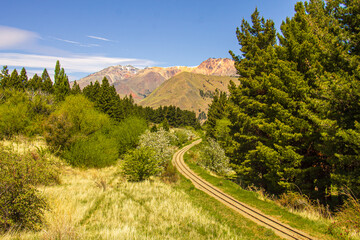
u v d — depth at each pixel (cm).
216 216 1205
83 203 1164
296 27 1733
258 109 2159
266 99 1939
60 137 2473
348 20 1462
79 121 2791
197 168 2950
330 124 1223
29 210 714
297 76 1559
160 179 2314
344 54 1340
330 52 1430
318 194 1466
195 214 1146
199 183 2111
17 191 691
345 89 1156
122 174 2303
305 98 1518
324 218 1091
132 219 981
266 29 2452
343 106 1259
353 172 1157
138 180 2066
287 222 1058
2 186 664
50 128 2500
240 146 2388
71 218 858
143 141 2997
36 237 631
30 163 770
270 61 2016
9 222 659
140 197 1405
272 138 1798
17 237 622
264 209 1284
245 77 2473
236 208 1341
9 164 701
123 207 1136
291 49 1720
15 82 5984
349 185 1115
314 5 1830
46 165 895
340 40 1408
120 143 3400
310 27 1655
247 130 2236
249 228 1041
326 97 1270
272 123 1653
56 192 1236
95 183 1794
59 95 5772
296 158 1471
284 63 1661
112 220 933
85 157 2492
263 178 2112
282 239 902
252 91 2297
